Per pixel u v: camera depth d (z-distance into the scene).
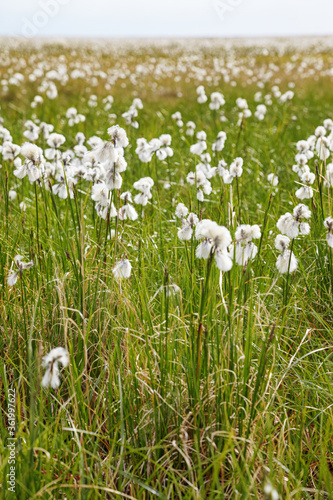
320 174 3.41
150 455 2.12
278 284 3.16
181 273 3.04
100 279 2.73
